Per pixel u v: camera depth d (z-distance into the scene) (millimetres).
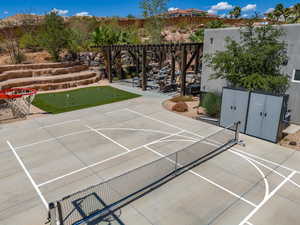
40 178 8258
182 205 6793
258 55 12492
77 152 10242
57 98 20641
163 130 12891
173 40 48656
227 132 12609
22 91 22094
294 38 12789
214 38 16219
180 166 8805
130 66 34188
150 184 7594
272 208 6695
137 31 53531
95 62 35594
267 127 11383
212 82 16844
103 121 14414
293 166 9070
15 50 34688
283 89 13531
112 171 8656
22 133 12484
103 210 6402
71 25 43594
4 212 6574
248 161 9406
